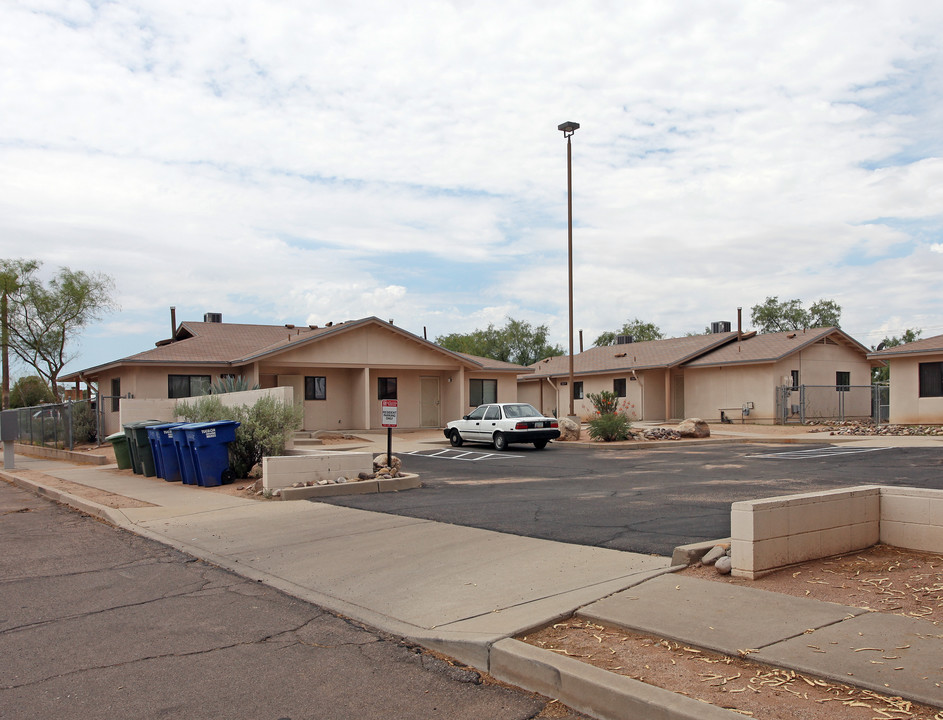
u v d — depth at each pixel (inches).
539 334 3009.4
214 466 607.2
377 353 1246.3
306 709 182.7
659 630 210.5
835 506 287.1
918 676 173.8
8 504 569.6
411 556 329.7
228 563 337.4
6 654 223.9
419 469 711.7
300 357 1179.9
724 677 181.2
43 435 1218.6
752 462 707.4
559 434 951.0
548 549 326.3
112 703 187.2
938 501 286.7
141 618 259.1
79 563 348.2
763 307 2856.8
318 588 290.7
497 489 543.8
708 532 350.6
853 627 208.4
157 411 947.3
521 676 195.9
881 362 1519.4
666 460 757.3
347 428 1280.8
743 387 1412.4
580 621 228.2
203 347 1264.8
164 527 429.7
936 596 234.1
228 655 220.5
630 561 297.4
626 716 170.4
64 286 1800.0
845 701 165.6
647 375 1567.4
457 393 1336.1
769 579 259.0
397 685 197.2
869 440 945.5
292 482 538.0
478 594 265.1
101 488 621.0
